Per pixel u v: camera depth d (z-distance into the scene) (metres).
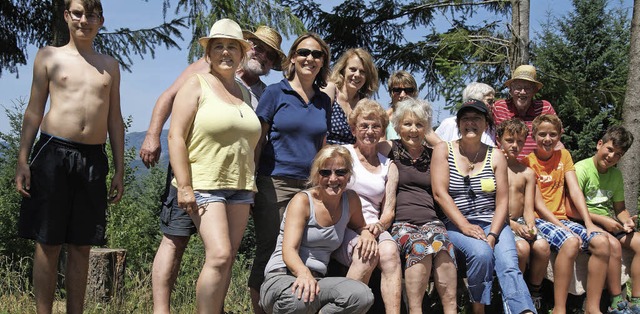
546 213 5.02
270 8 10.42
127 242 8.86
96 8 3.97
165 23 10.92
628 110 8.23
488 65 12.44
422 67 14.05
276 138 4.32
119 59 10.85
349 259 4.15
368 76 5.19
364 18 14.54
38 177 3.91
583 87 14.66
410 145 4.63
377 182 4.43
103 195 4.13
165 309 4.09
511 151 4.91
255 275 4.36
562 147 5.57
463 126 4.61
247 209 4.00
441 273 4.29
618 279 4.98
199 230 3.78
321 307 3.89
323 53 4.44
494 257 4.46
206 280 3.68
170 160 3.76
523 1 11.45
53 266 4.04
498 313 4.99
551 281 5.19
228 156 3.83
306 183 4.23
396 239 4.38
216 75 4.01
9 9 10.93
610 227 5.19
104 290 6.06
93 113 3.99
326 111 4.50
